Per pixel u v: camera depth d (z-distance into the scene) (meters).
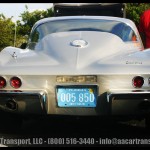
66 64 4.48
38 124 5.55
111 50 4.81
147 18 7.01
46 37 5.20
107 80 4.31
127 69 4.34
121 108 4.32
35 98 4.34
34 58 4.67
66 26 5.55
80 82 4.32
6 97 4.42
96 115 4.39
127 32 5.43
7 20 24.42
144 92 4.26
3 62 4.63
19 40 25.55
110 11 15.48
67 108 4.38
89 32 5.18
